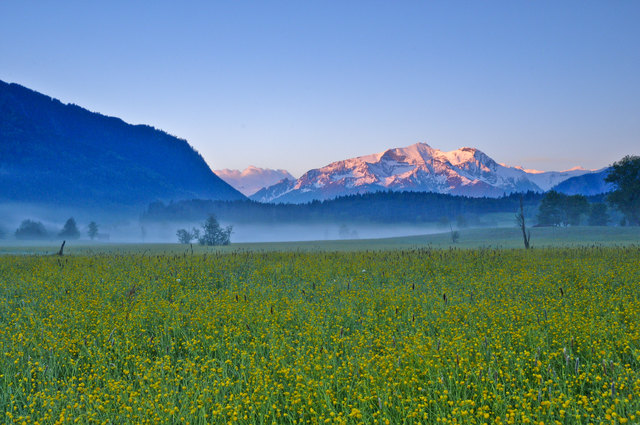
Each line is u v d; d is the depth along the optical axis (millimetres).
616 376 6148
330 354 7344
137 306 10758
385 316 10031
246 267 20578
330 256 25953
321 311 10180
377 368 6691
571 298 11000
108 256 28578
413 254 26938
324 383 6191
